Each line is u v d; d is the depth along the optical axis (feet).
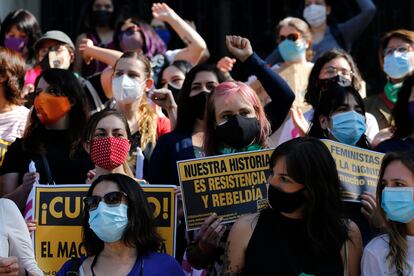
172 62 28.63
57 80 22.72
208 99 21.12
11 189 22.16
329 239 17.85
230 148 20.88
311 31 31.12
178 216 21.08
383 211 18.28
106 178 18.51
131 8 36.24
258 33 36.47
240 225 18.30
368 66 35.81
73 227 19.94
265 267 17.74
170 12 29.35
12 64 24.85
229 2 36.63
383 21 36.09
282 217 18.16
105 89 26.71
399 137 22.38
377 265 17.90
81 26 35.73
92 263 18.29
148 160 23.15
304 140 18.22
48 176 21.89
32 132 22.59
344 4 35.58
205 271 20.22
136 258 18.34
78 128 22.68
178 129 22.43
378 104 26.13
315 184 17.88
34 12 35.53
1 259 17.79
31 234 19.85
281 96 22.82
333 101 21.17
